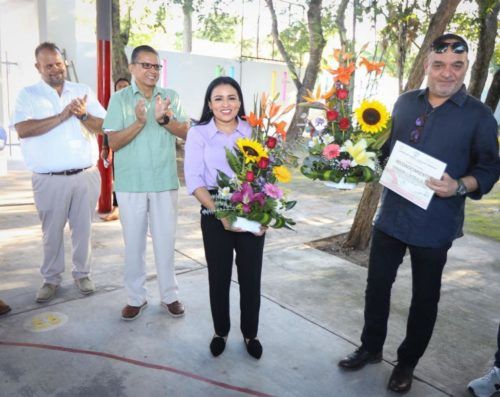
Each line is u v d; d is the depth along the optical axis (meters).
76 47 12.14
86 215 3.69
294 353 3.08
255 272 2.85
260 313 3.60
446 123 2.46
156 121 3.19
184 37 17.67
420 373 2.94
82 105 3.39
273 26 13.93
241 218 2.57
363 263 4.84
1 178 7.92
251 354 3.01
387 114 2.49
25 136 3.37
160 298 3.62
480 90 6.79
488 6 6.05
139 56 3.12
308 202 7.52
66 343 3.09
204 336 3.23
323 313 3.65
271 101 2.63
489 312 3.85
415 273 2.66
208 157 2.75
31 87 3.46
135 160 3.19
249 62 16.17
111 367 2.86
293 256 4.93
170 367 2.88
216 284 2.88
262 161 2.49
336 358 3.04
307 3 13.26
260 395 2.66
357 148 2.51
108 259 4.54
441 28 4.46
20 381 2.70
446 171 2.48
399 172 2.51
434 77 2.39
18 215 5.89
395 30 5.52
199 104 15.48
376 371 2.93
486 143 2.41
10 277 4.08
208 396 2.64
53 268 3.68
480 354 3.19
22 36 11.30
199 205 6.77
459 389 2.80
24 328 3.25
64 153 3.48
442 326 3.56
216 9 14.99
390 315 3.68
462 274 4.69
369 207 5.11
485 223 6.80
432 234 2.54
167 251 3.40
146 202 3.29
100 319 3.40
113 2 10.84
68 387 2.67
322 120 2.60
